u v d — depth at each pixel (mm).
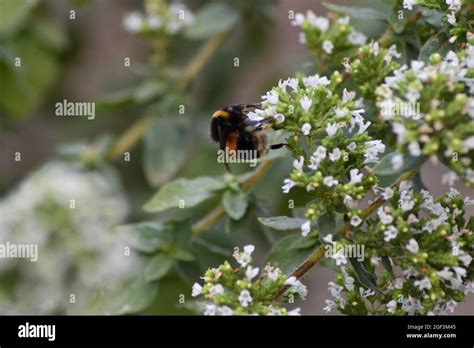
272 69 598
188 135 538
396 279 420
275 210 534
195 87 562
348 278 426
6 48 562
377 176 428
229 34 540
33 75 587
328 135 413
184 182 463
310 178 411
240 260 411
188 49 583
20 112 579
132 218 549
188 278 472
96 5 616
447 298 416
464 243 415
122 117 602
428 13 437
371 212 415
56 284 458
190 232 473
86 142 580
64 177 474
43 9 593
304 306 563
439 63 400
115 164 577
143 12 622
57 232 460
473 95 401
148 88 528
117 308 463
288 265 435
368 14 447
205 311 413
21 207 462
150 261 470
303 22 459
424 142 395
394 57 455
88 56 617
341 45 457
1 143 605
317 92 417
